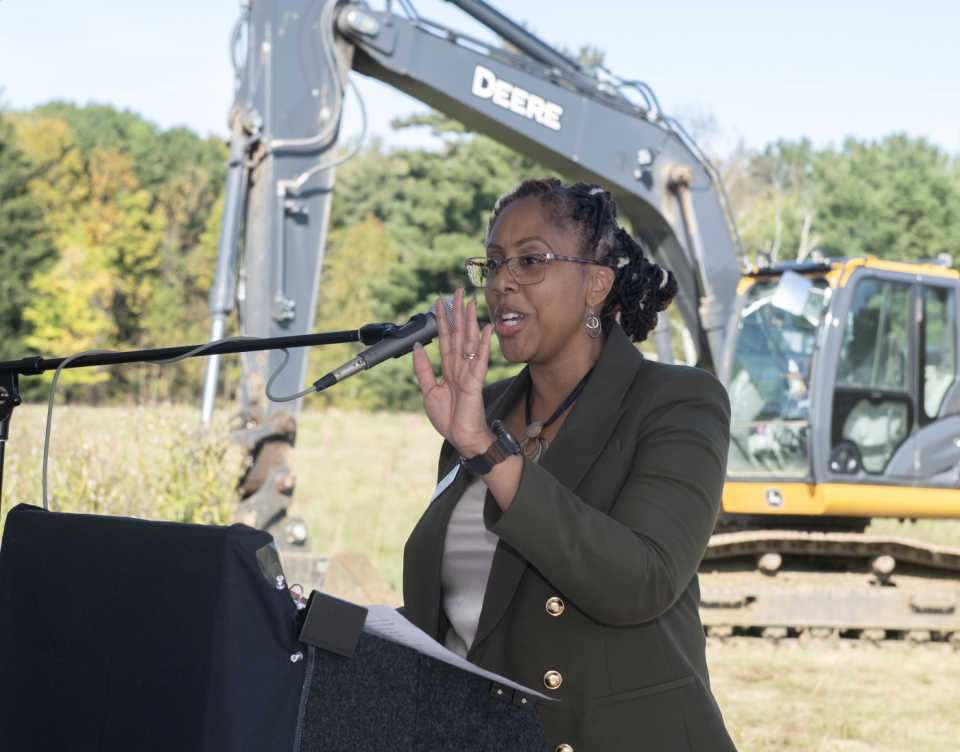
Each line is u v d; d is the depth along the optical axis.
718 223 8.61
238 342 1.87
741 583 7.98
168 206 50.31
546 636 1.64
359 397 35.53
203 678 1.12
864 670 6.76
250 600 1.15
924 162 43.38
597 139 8.24
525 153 8.29
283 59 7.03
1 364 2.01
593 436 1.74
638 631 1.62
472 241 32.06
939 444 8.16
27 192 42.75
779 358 8.32
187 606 1.16
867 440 8.04
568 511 1.43
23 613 1.29
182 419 7.53
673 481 1.60
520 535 1.41
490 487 1.45
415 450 20.80
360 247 44.88
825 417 7.87
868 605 7.64
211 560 1.16
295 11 7.07
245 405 7.01
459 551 1.84
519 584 1.70
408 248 33.12
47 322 41.31
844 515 8.08
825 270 8.16
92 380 40.44
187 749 1.11
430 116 33.06
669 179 8.44
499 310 1.86
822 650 7.42
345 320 41.19
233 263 6.77
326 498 13.17
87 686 1.21
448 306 1.81
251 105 6.95
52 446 7.29
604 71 8.30
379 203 53.59
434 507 1.93
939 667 6.89
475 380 1.44
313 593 1.17
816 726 5.31
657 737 1.58
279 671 1.15
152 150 64.75
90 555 1.25
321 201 7.10
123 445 7.57
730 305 8.61
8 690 1.29
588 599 1.44
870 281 8.20
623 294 1.93
